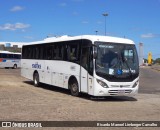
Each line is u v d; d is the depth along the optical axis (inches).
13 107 527.5
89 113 490.6
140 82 1267.2
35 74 928.3
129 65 654.5
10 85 919.7
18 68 2397.9
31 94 720.3
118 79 638.5
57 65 790.5
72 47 724.7
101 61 634.8
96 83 629.6
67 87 738.8
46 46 860.6
